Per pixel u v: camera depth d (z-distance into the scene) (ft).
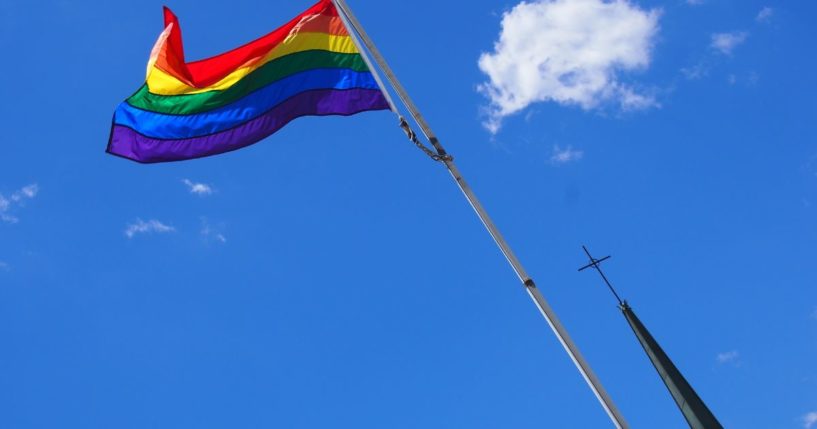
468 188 43.62
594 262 38.68
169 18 58.44
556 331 40.19
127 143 55.01
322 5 56.24
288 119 53.36
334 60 54.13
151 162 54.44
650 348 36.17
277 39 55.57
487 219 43.09
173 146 54.24
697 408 34.22
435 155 44.52
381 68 46.98
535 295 41.14
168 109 54.95
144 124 55.01
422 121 45.47
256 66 55.01
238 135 53.78
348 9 48.57
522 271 41.70
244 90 54.60
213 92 54.80
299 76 54.19
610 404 38.37
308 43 54.90
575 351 39.55
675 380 35.12
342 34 54.75
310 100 53.36
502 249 42.11
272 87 54.29
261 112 53.88
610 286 37.88
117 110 55.83
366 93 52.80
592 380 38.91
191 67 56.03
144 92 55.83
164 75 55.83
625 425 37.88
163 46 56.70
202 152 53.93
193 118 54.49
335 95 53.16
